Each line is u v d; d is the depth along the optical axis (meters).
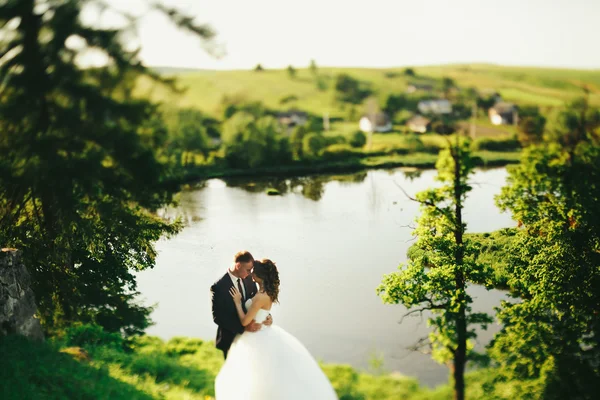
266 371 6.01
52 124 6.04
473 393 8.39
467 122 109.44
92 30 5.80
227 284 6.41
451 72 159.62
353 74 156.75
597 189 11.45
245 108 110.06
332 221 27.20
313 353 10.91
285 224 26.31
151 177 6.61
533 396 8.14
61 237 9.74
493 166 53.31
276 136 63.72
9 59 5.72
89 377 7.11
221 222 26.44
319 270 18.02
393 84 151.88
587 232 11.48
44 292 10.14
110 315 12.30
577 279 11.35
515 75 150.12
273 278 6.32
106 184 6.59
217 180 47.91
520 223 14.06
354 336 11.88
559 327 10.65
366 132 103.06
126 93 6.18
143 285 15.19
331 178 49.19
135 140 6.36
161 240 21.69
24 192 7.54
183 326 12.09
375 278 16.86
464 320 11.24
